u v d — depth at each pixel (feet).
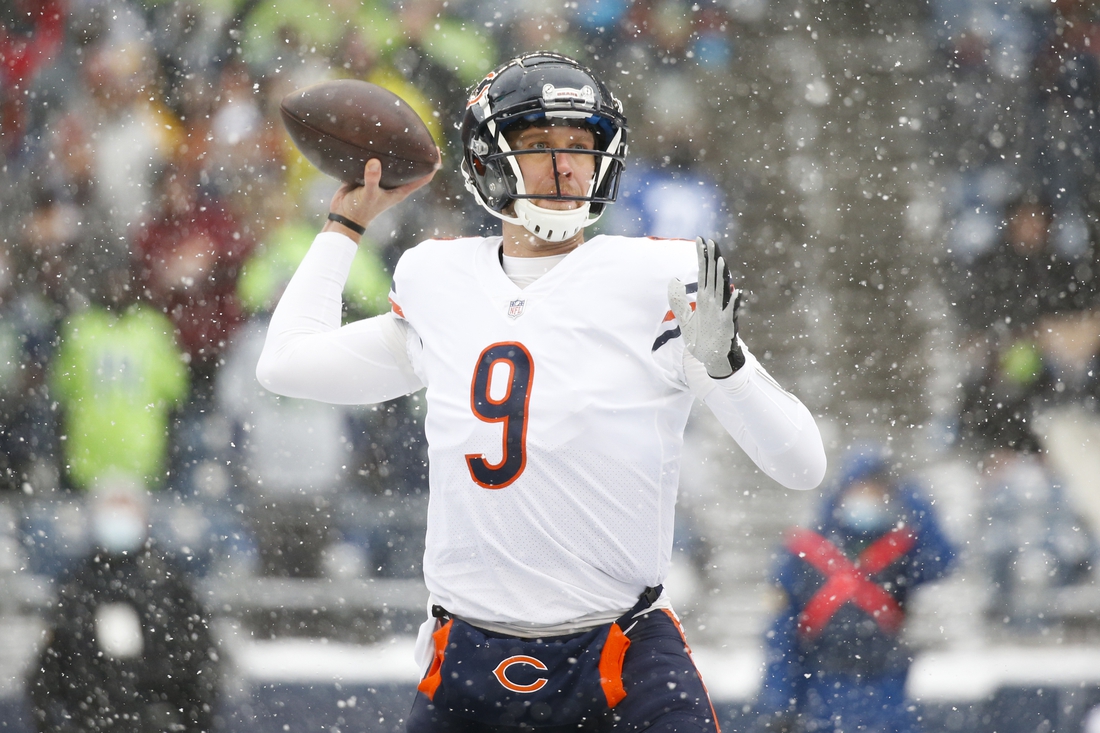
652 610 35.19
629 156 112.06
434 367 35.32
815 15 119.85
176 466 95.86
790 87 117.60
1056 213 119.75
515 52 108.68
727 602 91.81
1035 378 112.78
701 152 113.60
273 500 94.43
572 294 34.24
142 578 75.61
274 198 104.06
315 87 39.70
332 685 82.74
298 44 106.11
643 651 34.37
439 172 104.68
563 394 33.58
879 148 118.42
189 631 75.41
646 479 34.04
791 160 116.26
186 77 106.11
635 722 33.65
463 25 107.34
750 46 117.91
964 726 77.25
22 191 104.42
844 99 119.34
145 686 74.54
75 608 74.95
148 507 92.17
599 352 33.91
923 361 112.27
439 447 34.86
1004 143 120.78
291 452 96.43
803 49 118.83
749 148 115.96
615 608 34.50
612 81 113.50
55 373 99.25
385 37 106.01
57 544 89.97
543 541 33.68
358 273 100.27
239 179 104.32
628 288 34.04
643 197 110.93
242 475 95.20
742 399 33.12
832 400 109.09
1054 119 121.70
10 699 79.41
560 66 34.96
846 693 65.05
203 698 74.95
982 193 119.24
